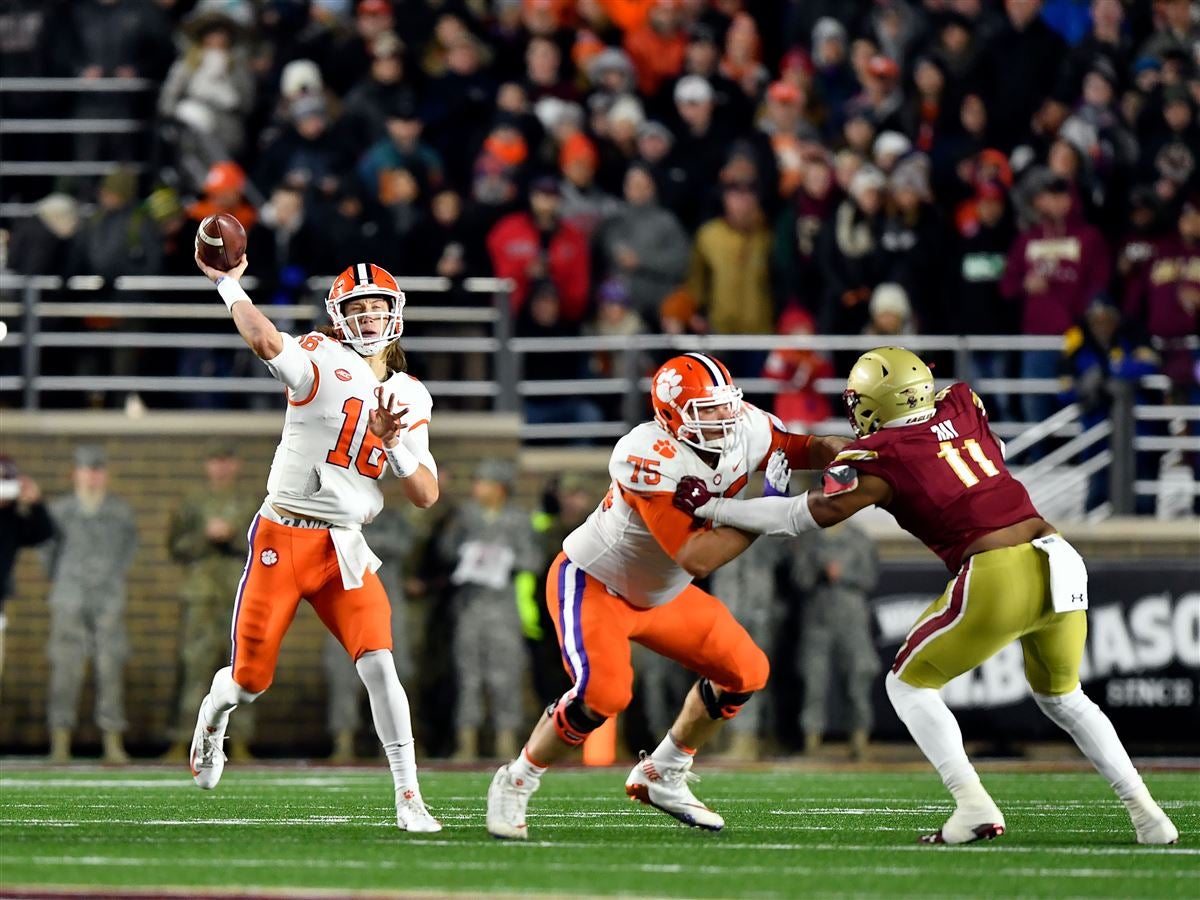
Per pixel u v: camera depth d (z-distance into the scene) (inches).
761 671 943.0
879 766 1717.5
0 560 1774.1
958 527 903.7
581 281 2047.2
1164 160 2123.5
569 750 935.0
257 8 2314.2
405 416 974.4
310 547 975.0
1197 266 2030.0
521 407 2057.1
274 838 937.5
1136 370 2015.3
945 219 2048.5
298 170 2027.6
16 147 2250.2
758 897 732.0
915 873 802.2
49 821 1044.5
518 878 782.5
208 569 1866.4
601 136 2130.9
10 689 1945.1
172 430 1987.0
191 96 2161.7
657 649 944.3
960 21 2244.1
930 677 914.1
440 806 1182.9
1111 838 959.0
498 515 1876.2
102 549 1861.5
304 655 1964.8
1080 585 900.0
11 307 2042.3
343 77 2214.6
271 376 2026.3
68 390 2096.5
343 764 1745.8
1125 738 1925.4
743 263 2054.6
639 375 2004.2
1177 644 1929.1
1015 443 2023.9
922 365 924.6
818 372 1994.3
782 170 2162.9
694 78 2162.9
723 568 1854.1
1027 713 1904.5
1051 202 2016.5
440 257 2012.8
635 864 832.9
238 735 1889.8
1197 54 2293.3
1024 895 738.8
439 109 2160.4
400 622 1879.9
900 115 2192.4
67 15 2235.5
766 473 940.0
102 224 2020.2
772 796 1312.7
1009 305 2032.5
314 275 1972.2
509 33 2289.6
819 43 2309.3
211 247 951.0
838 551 1861.5
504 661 1867.6
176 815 1091.3
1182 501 2167.8
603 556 922.7
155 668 1964.8
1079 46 2263.8
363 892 735.7
